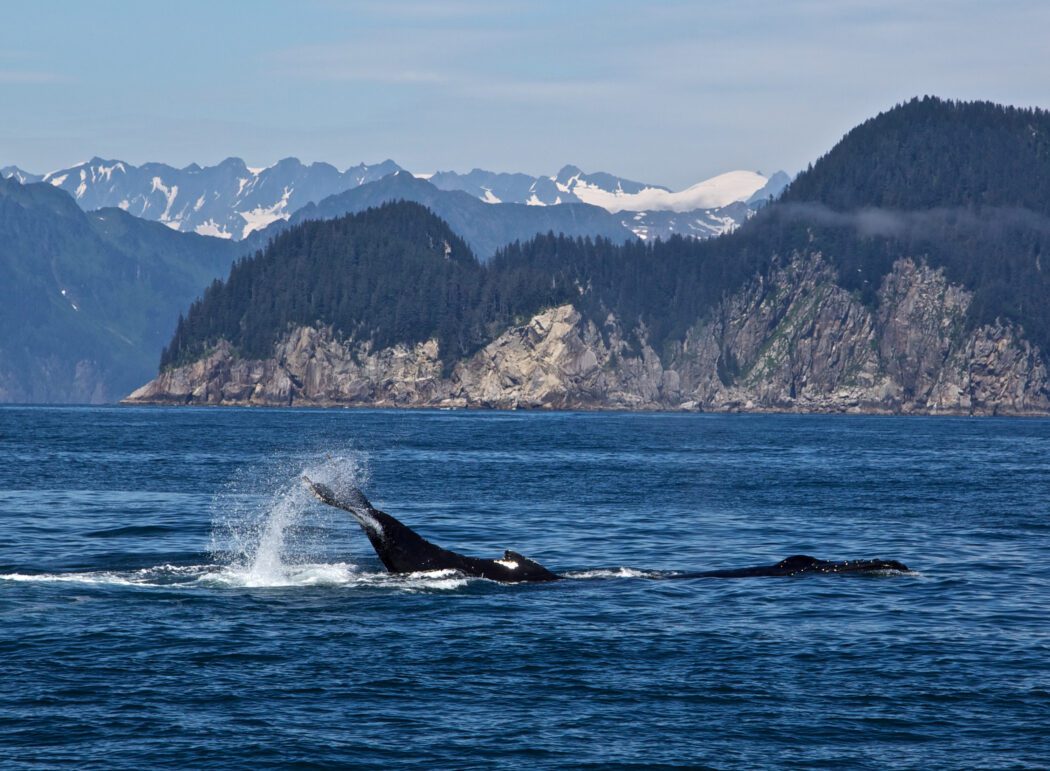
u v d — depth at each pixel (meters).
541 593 129.62
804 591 132.50
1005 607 124.19
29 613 114.69
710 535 193.25
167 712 84.56
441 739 79.81
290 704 86.81
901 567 146.00
